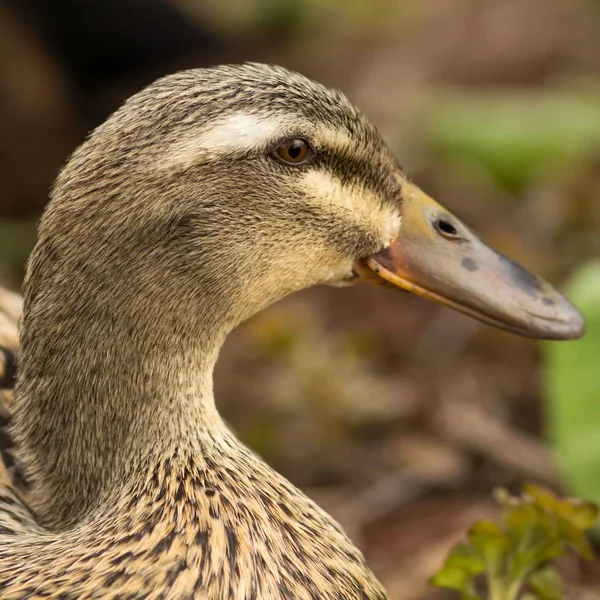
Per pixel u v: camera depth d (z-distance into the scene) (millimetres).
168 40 11820
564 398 6832
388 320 9594
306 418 8125
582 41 12867
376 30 14039
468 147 10336
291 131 4672
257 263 4762
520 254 9547
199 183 4484
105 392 4543
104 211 4398
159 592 4105
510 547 5301
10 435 4945
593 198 9961
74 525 4711
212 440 4652
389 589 6762
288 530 4473
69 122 11898
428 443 7969
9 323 5570
